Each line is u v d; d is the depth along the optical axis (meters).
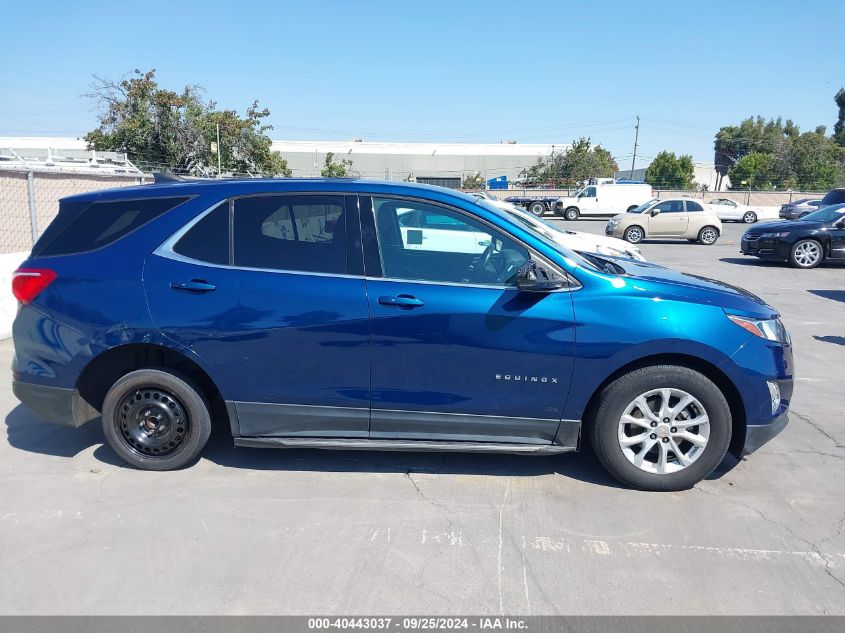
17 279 4.06
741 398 3.80
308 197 3.93
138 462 4.13
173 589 2.99
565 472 4.20
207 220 3.95
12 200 14.72
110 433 4.11
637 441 3.88
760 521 3.62
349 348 3.79
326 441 3.95
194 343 3.86
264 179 4.08
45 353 4.02
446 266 3.84
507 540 3.40
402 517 3.62
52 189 15.42
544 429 3.87
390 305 3.74
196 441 4.08
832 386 6.16
